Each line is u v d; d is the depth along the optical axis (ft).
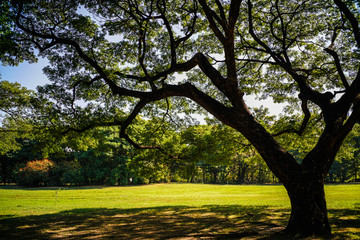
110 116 42.98
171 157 47.32
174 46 35.22
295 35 45.47
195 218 37.65
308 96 31.40
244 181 227.40
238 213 40.81
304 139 55.57
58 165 166.20
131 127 47.34
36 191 108.37
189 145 50.39
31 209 52.44
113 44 41.65
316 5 41.14
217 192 101.14
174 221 35.70
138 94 34.63
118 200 74.54
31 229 31.45
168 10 39.83
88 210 49.90
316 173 23.48
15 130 76.54
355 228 25.90
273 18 44.73
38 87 40.09
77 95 44.11
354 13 38.32
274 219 34.06
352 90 25.57
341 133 23.02
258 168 214.48
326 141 23.99
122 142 163.22
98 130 44.96
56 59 39.45
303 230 22.48
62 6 35.63
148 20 34.17
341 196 67.97
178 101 53.98
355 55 41.24
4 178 190.80
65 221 37.14
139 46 35.76
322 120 52.19
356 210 38.81
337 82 47.80
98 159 161.48
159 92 33.37
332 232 23.58
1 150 101.30
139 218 39.22
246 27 47.24
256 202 60.70
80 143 49.44
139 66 45.09
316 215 22.59
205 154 50.26
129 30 39.17
